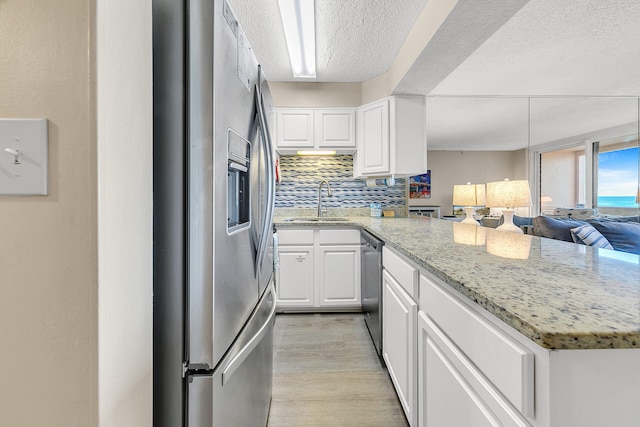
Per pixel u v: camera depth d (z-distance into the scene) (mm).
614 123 4234
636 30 2152
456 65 2145
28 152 527
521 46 2369
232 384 871
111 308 565
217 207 752
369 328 2236
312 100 3143
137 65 647
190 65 728
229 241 829
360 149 3053
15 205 533
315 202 3393
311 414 1451
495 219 3881
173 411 731
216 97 745
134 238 638
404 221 2801
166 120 727
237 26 895
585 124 4340
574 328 481
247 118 999
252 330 1031
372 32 2180
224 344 795
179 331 731
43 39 533
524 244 1330
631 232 2465
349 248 2771
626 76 2949
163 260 729
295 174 3395
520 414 547
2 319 537
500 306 581
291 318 2680
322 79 3064
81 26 533
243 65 952
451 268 883
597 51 2467
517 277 788
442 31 1674
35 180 528
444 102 3633
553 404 487
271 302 1379
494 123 4402
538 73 2863
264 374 1288
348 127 3092
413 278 1189
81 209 537
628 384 491
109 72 559
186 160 730
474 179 5891
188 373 738
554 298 625
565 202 4512
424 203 5926
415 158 2795
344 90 3154
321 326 2494
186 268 731
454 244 1333
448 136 5070
